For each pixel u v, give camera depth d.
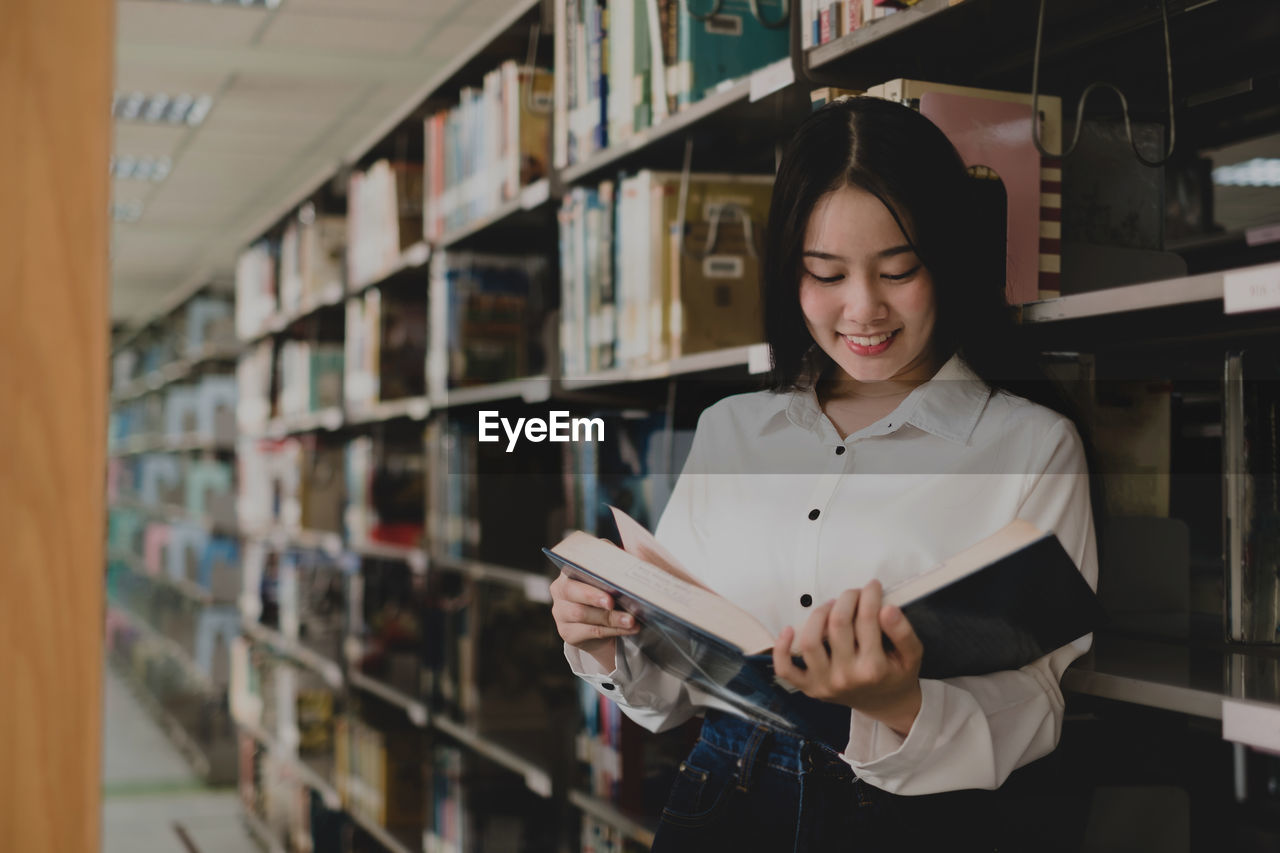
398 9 4.72
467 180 2.92
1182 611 1.49
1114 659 1.18
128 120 6.23
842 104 1.18
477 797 2.87
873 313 1.13
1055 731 1.08
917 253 1.12
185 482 7.64
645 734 2.13
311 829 3.88
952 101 1.36
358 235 3.79
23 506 0.49
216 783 5.48
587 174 2.28
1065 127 1.53
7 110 0.49
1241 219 1.78
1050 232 1.40
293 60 5.30
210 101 5.90
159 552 7.83
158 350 8.73
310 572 4.45
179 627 7.07
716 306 2.01
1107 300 1.13
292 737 4.18
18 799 0.49
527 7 2.51
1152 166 1.32
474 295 3.04
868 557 1.13
